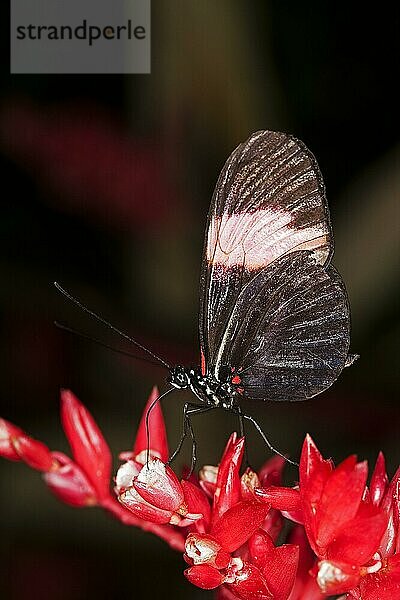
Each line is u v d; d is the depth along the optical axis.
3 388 0.38
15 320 0.39
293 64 0.40
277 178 0.30
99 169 0.39
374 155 0.40
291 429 0.37
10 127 0.39
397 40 0.40
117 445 0.37
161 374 0.38
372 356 0.37
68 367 0.39
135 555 0.37
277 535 0.30
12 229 0.39
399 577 0.28
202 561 0.29
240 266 0.30
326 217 0.30
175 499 0.29
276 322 0.30
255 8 0.39
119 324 0.39
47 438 0.38
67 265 0.39
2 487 0.37
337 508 0.28
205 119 0.39
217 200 0.30
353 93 0.40
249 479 0.30
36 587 0.36
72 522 0.37
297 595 0.30
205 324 0.31
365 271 0.37
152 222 0.39
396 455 0.36
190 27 0.39
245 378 0.31
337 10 0.40
